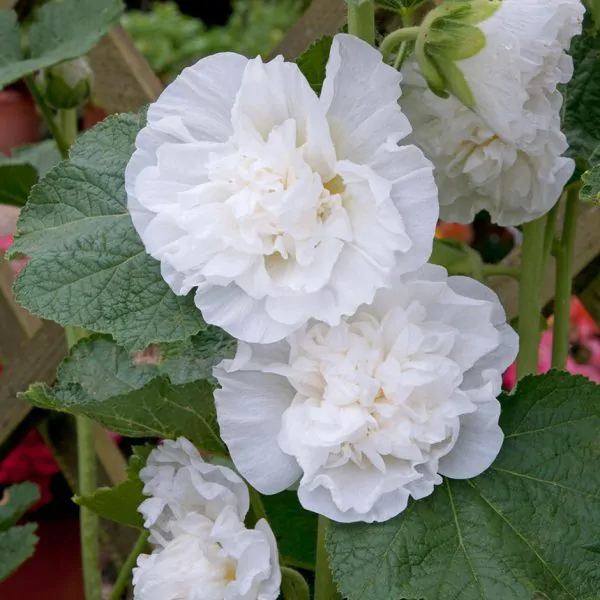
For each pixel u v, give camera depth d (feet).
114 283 1.83
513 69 1.75
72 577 3.74
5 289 3.11
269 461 1.79
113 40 3.00
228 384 1.80
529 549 1.82
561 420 1.87
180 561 1.90
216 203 1.71
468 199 1.98
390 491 1.76
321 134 1.68
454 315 1.79
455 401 1.76
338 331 1.74
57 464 3.51
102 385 2.03
